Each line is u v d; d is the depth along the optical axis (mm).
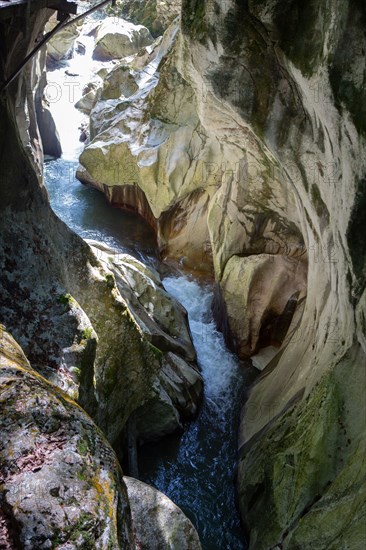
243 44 6355
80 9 22828
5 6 6082
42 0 6758
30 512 2912
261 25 6000
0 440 3232
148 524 4645
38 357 5676
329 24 5062
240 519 7199
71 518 2965
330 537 5281
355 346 6121
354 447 5797
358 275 5684
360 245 5582
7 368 3732
